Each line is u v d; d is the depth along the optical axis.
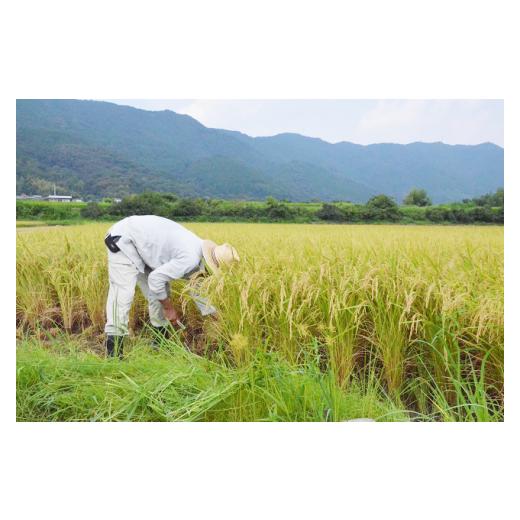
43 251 5.07
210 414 3.15
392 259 3.99
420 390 3.44
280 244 4.98
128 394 3.17
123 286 3.88
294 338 3.53
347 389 3.42
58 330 4.33
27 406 3.33
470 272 3.84
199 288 3.60
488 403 3.38
